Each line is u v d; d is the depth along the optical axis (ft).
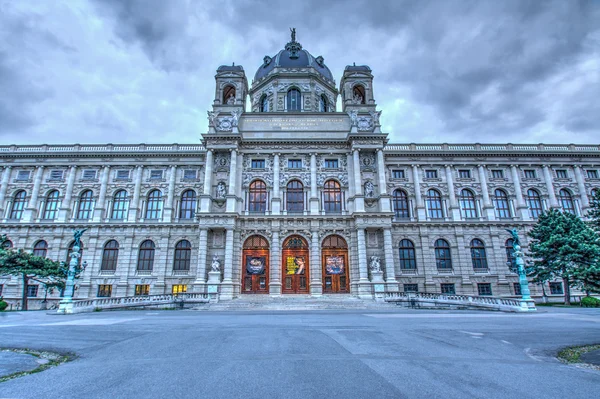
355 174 155.43
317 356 34.58
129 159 170.40
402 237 161.27
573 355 36.06
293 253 150.00
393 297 128.88
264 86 193.88
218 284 135.95
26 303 130.62
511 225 163.43
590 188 172.86
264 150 161.89
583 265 130.31
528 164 173.37
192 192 168.35
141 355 36.14
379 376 26.86
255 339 45.37
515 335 48.88
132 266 155.94
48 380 26.37
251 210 155.94
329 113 170.60
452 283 156.35
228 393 22.74
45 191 167.12
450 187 168.96
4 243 147.02
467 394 22.48
